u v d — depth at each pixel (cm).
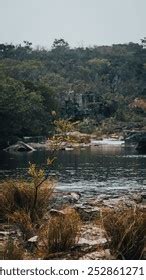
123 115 16450
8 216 1636
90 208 1941
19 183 1850
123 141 11594
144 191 3303
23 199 1723
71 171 4916
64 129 1806
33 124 12131
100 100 17588
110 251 1244
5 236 1490
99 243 1298
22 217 1530
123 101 18288
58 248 1285
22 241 1423
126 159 6569
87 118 16625
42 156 7519
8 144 11131
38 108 12475
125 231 1245
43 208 1731
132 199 2403
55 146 1820
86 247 1289
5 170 4991
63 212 1747
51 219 1393
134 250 1232
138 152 8181
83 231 1484
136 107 17850
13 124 11206
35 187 1700
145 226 1253
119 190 3384
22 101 11606
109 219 1334
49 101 14200
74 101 17150
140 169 5103
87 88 19538
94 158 6806
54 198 2503
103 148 9494
